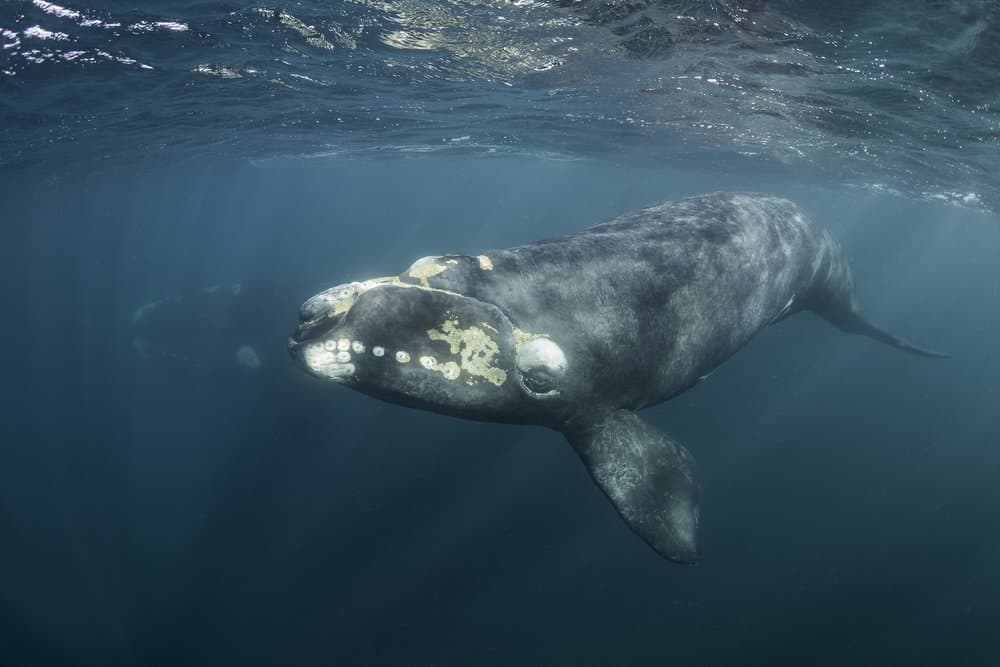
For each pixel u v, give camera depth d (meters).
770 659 11.70
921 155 16.58
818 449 19.44
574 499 15.27
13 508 21.58
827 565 14.20
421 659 11.88
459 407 3.65
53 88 13.28
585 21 9.23
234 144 25.41
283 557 14.48
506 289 3.80
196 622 13.56
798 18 8.17
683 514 3.80
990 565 14.68
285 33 10.52
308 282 17.80
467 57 11.79
